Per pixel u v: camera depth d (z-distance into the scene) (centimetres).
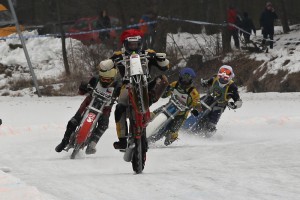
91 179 2439
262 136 4353
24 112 6325
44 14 13275
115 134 4669
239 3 12112
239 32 9938
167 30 10544
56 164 3142
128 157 2675
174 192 2114
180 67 9525
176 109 3984
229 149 3412
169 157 3291
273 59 9206
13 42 11619
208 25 10888
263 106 6456
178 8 11200
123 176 2523
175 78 9400
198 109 4019
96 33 10750
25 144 4122
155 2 10175
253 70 9194
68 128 3500
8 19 12044
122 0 10988
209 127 4416
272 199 1955
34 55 11212
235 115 5647
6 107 6950
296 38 10062
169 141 4016
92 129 3453
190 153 3397
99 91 3494
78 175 2644
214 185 2212
